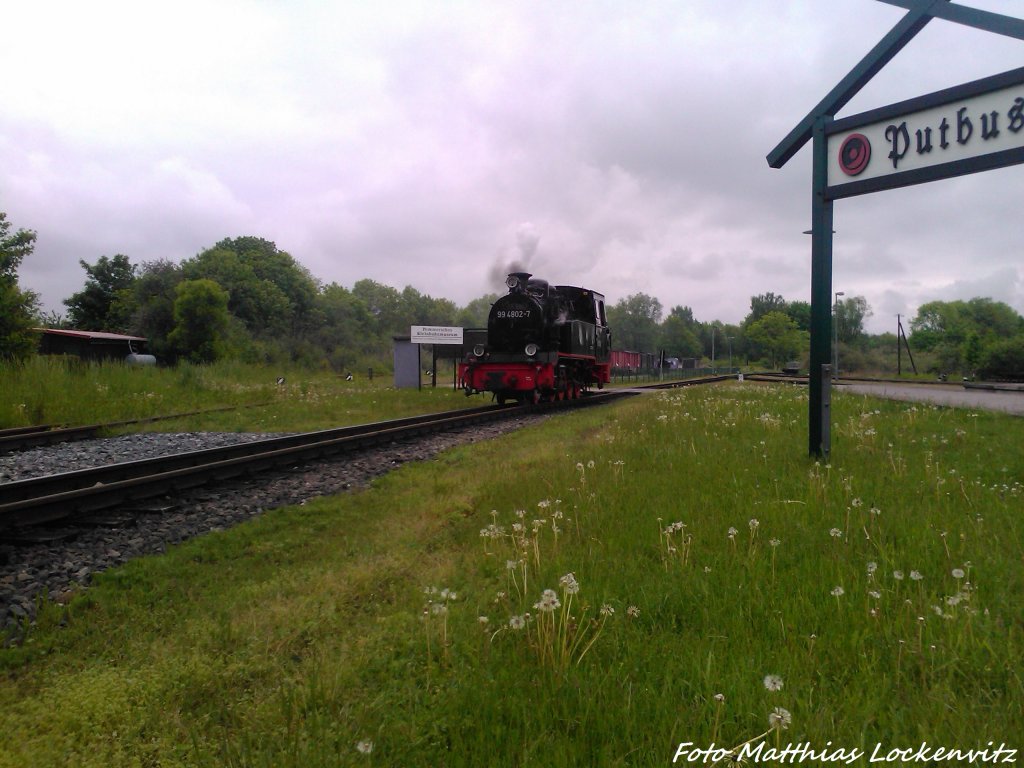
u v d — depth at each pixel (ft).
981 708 8.83
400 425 49.55
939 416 42.22
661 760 7.93
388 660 11.35
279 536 20.86
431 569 16.38
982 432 34.45
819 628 11.19
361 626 13.08
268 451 35.70
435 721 9.14
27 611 14.90
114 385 68.44
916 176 24.18
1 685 11.63
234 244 286.46
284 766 8.24
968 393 75.31
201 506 24.64
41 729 10.07
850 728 8.33
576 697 9.21
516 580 14.65
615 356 163.94
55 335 130.00
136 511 23.43
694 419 42.37
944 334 340.59
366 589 15.14
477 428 50.72
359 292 432.66
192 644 12.82
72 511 22.27
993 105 22.36
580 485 23.49
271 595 15.31
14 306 89.15
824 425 26.55
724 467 25.32
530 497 22.56
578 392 85.25
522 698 9.32
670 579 13.64
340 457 36.14
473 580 15.12
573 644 10.78
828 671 9.93
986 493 19.71
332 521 22.57
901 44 24.12
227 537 20.43
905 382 130.72
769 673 9.73
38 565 17.93
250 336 199.00
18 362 64.18
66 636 13.55
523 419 57.67
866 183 25.59
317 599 14.62
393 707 9.73
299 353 208.23
